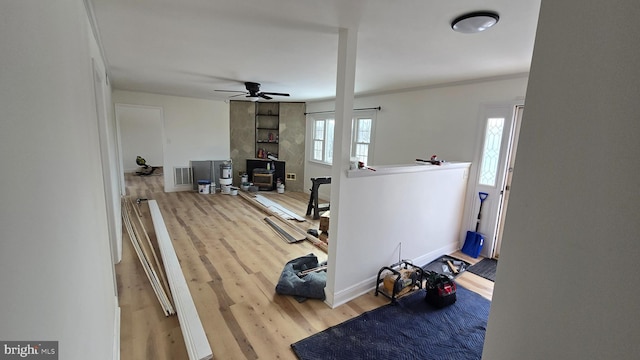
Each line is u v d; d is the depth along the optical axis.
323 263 3.20
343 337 2.14
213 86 4.88
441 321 2.38
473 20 1.77
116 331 1.96
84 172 1.18
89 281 1.11
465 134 3.79
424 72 3.32
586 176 0.59
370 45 2.41
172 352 1.93
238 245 3.74
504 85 3.38
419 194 3.11
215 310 2.39
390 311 2.48
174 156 6.56
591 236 0.57
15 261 0.49
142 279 2.82
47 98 0.72
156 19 1.99
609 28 0.55
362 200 2.53
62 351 0.71
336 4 1.70
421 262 3.38
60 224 0.77
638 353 0.49
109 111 3.84
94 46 2.17
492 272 3.32
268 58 2.94
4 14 0.48
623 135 0.51
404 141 4.57
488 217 3.69
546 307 0.68
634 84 0.49
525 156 0.76
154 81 4.52
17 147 0.52
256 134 7.65
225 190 6.68
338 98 2.22
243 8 1.80
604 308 0.55
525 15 1.73
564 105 0.65
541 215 0.70
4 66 0.47
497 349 0.86
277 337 2.12
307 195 7.01
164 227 4.16
